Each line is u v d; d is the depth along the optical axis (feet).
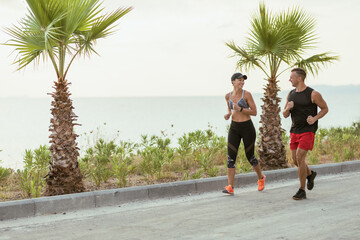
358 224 16.63
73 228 16.85
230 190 23.22
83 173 27.30
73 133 22.82
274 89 31.48
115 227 16.93
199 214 18.88
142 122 170.81
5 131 130.31
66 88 22.54
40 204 19.17
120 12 22.16
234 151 23.31
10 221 18.06
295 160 22.27
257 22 30.89
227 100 23.86
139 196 21.89
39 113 340.59
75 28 22.13
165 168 31.14
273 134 31.30
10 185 25.21
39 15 21.16
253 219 17.80
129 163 31.14
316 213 18.60
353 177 28.40
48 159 26.86
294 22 31.48
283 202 21.06
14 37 21.65
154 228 16.70
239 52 31.96
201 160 30.30
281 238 15.07
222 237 15.34
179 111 347.36
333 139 42.14
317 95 21.01
